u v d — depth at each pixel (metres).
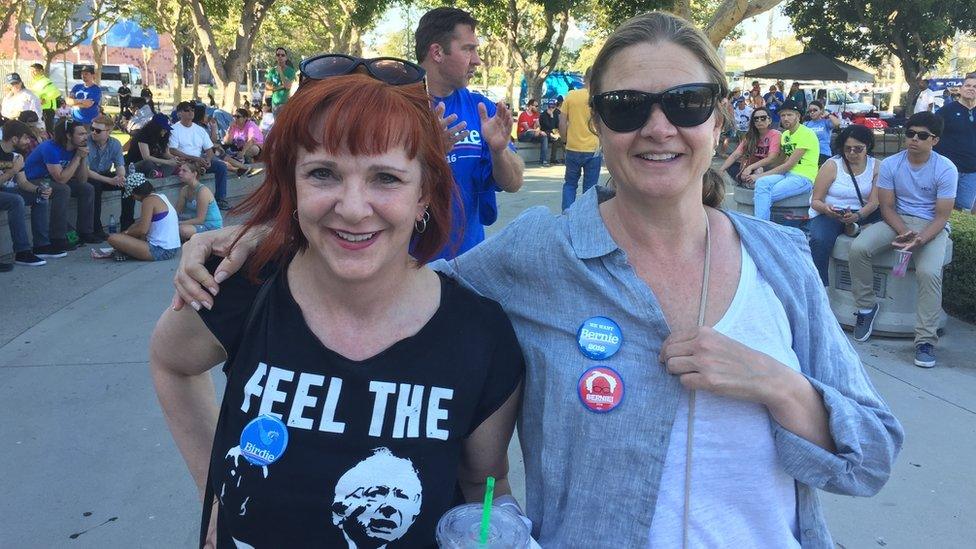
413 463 1.46
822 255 5.98
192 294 1.51
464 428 1.52
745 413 1.46
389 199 1.39
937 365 5.13
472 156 3.60
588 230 1.55
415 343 1.50
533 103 21.42
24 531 3.14
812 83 44.84
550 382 1.53
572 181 10.29
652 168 1.46
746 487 1.47
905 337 5.71
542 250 1.58
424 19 3.65
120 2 32.44
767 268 1.54
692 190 1.52
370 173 1.39
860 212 5.73
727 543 1.47
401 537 1.46
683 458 1.46
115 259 7.99
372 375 1.47
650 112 1.43
